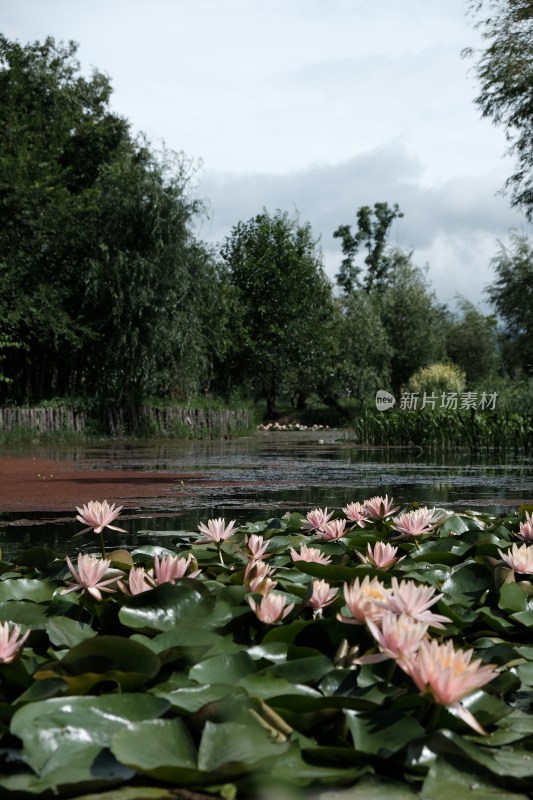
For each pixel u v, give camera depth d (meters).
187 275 19.91
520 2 17.41
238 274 31.20
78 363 20.77
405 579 2.64
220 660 1.81
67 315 18.83
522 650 2.05
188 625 2.07
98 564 2.24
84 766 1.40
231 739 1.42
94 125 24.19
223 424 23.67
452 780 1.37
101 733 1.49
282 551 3.35
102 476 9.36
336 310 37.47
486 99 18.14
